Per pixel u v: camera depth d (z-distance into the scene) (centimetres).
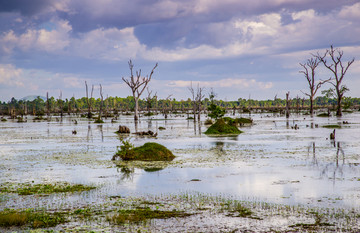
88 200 1144
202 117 9444
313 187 1260
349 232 807
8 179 1521
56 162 1991
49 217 960
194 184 1358
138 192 1243
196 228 854
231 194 1188
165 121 7394
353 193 1162
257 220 905
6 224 905
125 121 7769
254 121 6550
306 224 866
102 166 1834
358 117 7444
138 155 2045
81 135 3953
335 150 2242
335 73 8262
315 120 6419
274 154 2131
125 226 877
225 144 2755
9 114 14575
